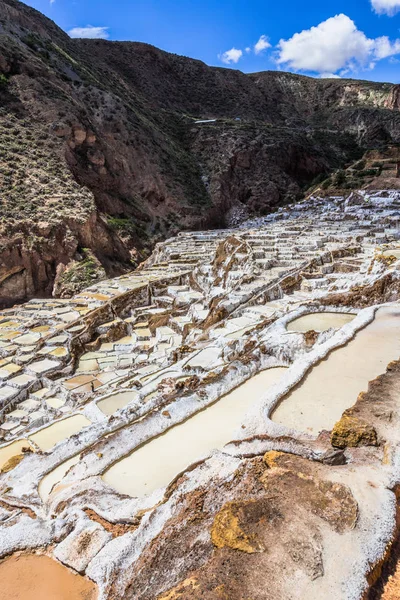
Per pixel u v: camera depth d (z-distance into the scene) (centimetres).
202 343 1109
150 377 931
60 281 2877
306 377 588
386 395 463
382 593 263
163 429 546
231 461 393
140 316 1731
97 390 1202
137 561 316
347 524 296
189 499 354
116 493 429
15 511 452
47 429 795
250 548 281
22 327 1655
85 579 331
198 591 255
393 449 373
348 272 1603
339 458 372
